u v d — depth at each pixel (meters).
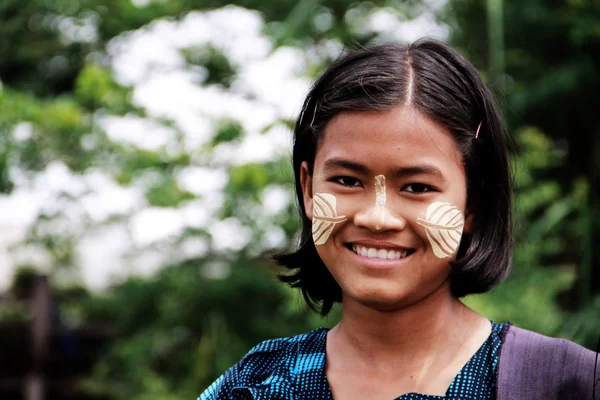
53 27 6.89
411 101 1.81
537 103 6.13
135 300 6.68
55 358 7.77
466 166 1.88
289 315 5.98
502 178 1.96
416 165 1.79
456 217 1.84
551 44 6.21
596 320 4.96
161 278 6.58
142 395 6.16
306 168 2.03
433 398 1.80
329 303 2.20
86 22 6.59
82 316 7.96
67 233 6.55
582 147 6.50
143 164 5.74
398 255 1.83
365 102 1.81
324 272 2.15
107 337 7.77
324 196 1.87
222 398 2.02
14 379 7.74
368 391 1.87
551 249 5.55
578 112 6.28
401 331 1.88
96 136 5.93
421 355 1.88
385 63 1.87
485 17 6.38
